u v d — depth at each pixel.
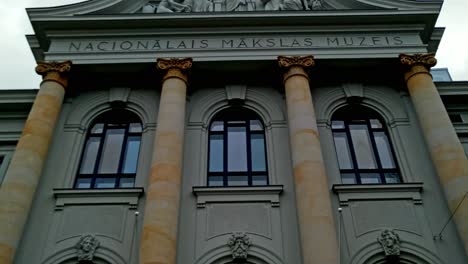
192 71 16.50
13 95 17.28
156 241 11.95
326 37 16.94
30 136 14.26
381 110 16.11
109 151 15.41
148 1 18.41
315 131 14.37
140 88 16.67
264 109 16.03
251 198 13.55
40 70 16.03
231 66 16.42
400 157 14.80
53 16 16.84
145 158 14.73
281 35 16.95
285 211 13.37
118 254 12.66
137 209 13.52
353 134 15.76
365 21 17.05
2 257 11.88
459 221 12.73
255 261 12.52
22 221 12.79
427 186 13.97
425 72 15.91
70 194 13.70
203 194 13.63
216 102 16.22
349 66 16.56
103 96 16.52
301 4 17.67
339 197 13.62
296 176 13.47
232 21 16.88
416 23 17.12
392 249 12.59
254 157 15.05
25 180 13.33
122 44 16.84
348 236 12.93
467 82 17.20
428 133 14.59
